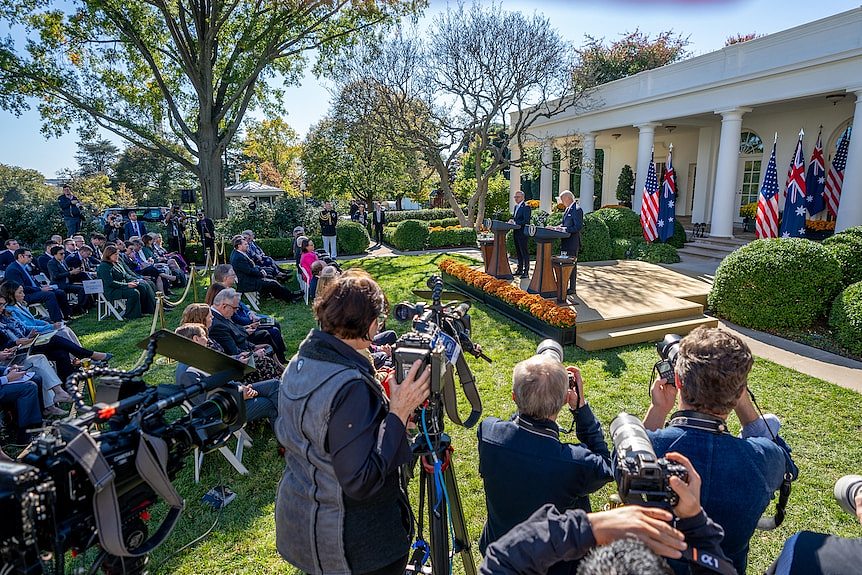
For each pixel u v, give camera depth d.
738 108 11.47
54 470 1.24
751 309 6.64
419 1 16.92
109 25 15.74
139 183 44.44
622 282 8.54
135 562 1.53
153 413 1.47
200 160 17.08
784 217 9.64
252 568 2.74
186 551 2.86
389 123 15.08
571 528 1.07
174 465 1.56
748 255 6.76
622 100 14.84
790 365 5.38
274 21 16.23
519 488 1.66
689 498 1.12
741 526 1.42
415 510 3.10
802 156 9.34
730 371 1.47
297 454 1.48
